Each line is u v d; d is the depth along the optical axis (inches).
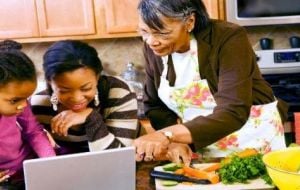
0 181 46.1
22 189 45.1
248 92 51.1
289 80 98.9
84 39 106.5
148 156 46.9
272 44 111.1
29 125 51.1
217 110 50.5
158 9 47.6
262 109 59.6
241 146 59.9
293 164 43.4
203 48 54.3
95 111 51.0
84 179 37.9
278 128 61.0
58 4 99.0
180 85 58.9
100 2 99.0
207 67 55.4
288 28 110.6
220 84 52.1
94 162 37.5
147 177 48.7
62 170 36.9
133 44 112.4
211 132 48.6
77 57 45.9
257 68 59.2
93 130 50.3
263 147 60.2
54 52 46.5
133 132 52.9
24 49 111.5
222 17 97.9
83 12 99.6
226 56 52.2
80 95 47.3
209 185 45.7
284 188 40.8
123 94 53.1
